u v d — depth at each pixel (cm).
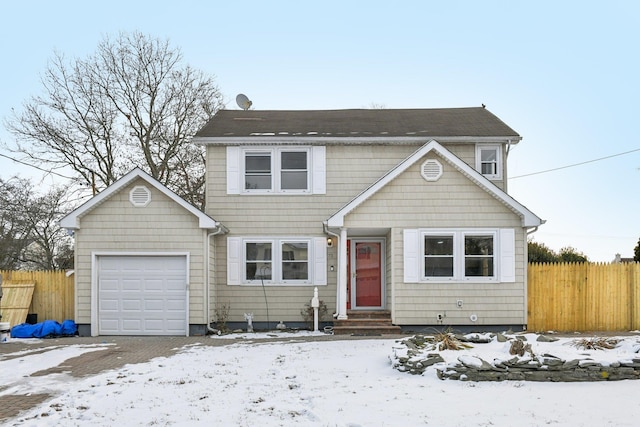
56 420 762
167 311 1734
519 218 1720
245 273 1866
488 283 1711
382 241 1900
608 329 1780
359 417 728
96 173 2812
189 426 716
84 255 1739
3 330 1608
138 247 1734
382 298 1886
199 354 1295
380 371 1024
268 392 880
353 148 1905
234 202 1884
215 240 1862
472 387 889
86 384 977
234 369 1077
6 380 1034
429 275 1714
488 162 1905
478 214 1719
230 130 1925
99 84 2748
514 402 796
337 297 1789
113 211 1744
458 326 1706
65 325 1734
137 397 872
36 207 3092
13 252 3077
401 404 788
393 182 1727
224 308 1848
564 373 931
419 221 1717
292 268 1878
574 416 725
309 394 853
